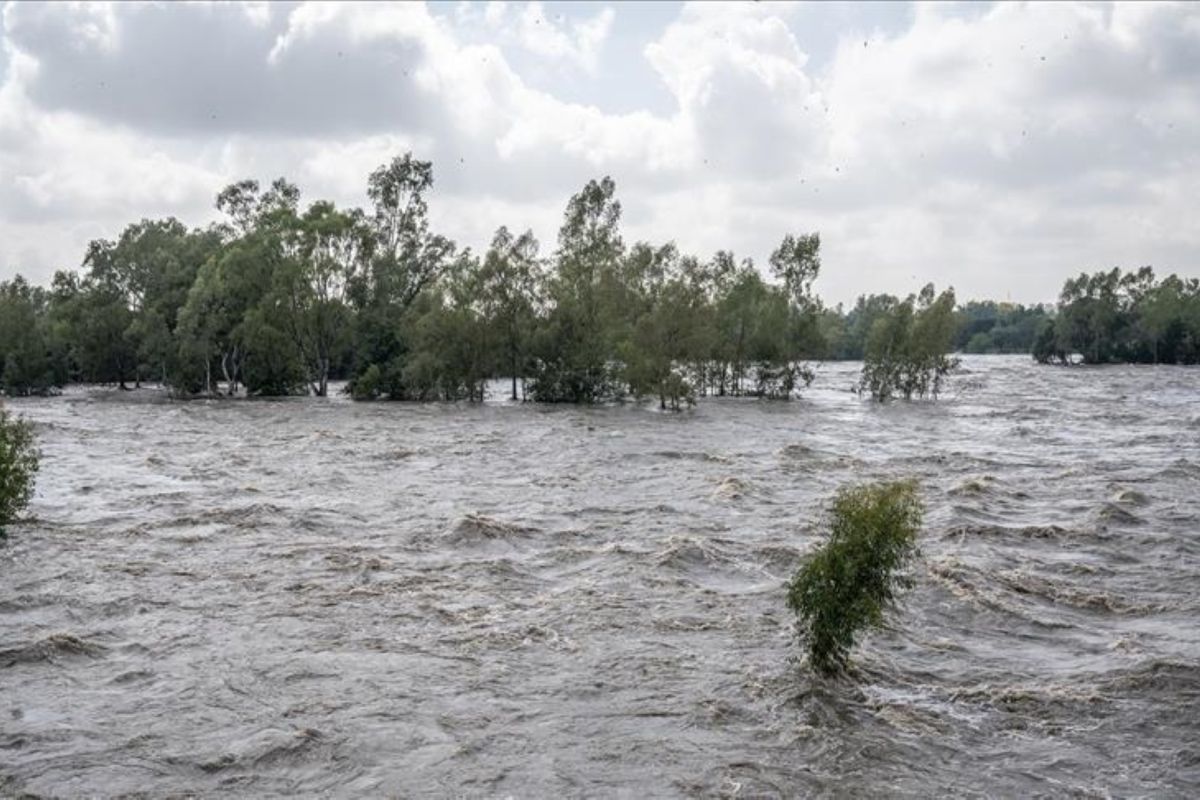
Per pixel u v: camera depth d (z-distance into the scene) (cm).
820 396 10375
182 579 2391
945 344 9731
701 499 3675
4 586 2305
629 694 1645
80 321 10525
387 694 1639
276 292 9288
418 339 9138
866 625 1703
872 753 1419
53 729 1480
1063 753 1436
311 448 5341
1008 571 2502
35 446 5306
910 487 1727
